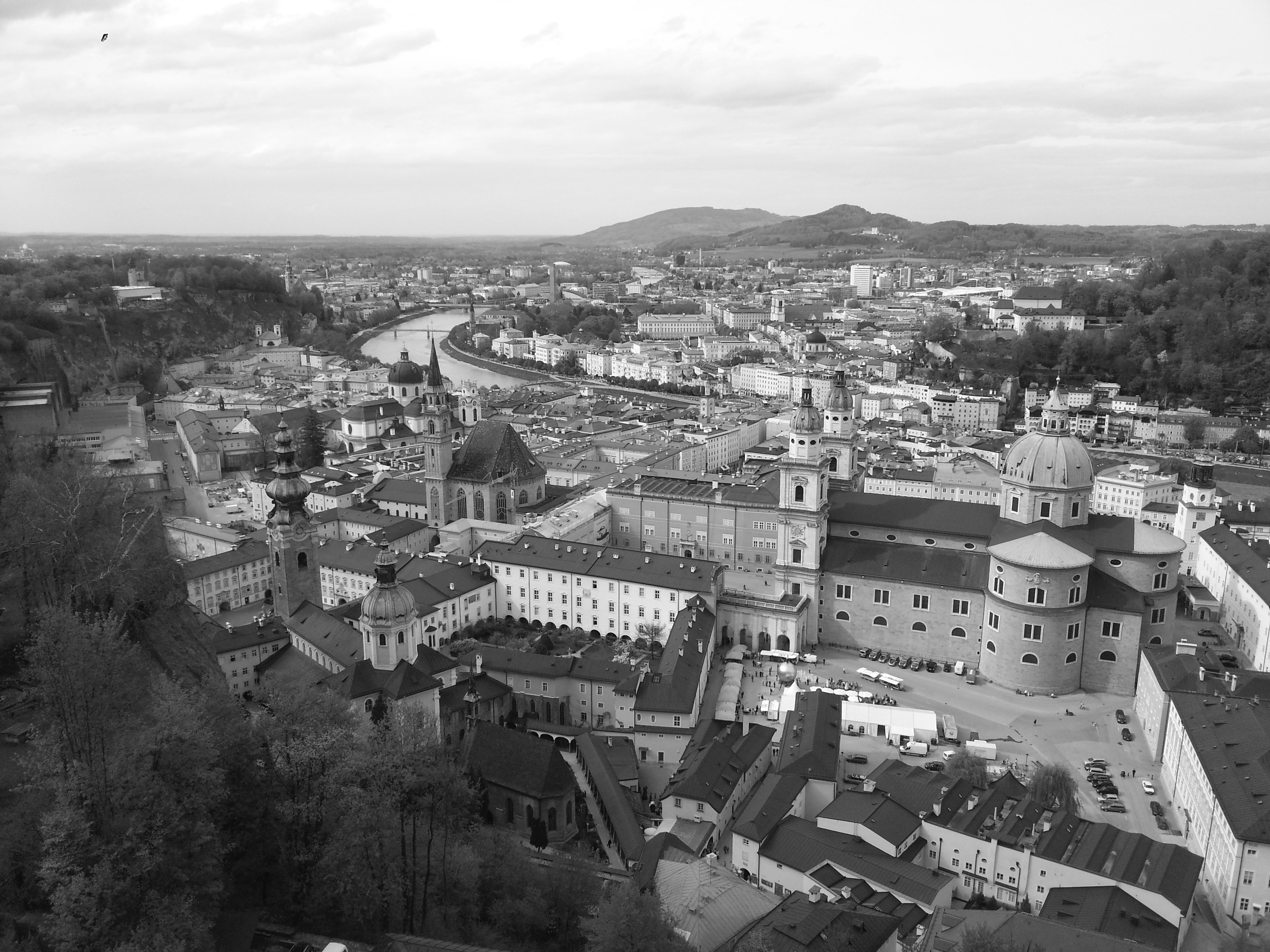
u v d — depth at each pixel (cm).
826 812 15388
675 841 14650
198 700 11844
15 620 13800
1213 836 14500
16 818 9881
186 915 9250
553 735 19062
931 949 12044
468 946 10312
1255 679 17625
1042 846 14288
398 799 12031
